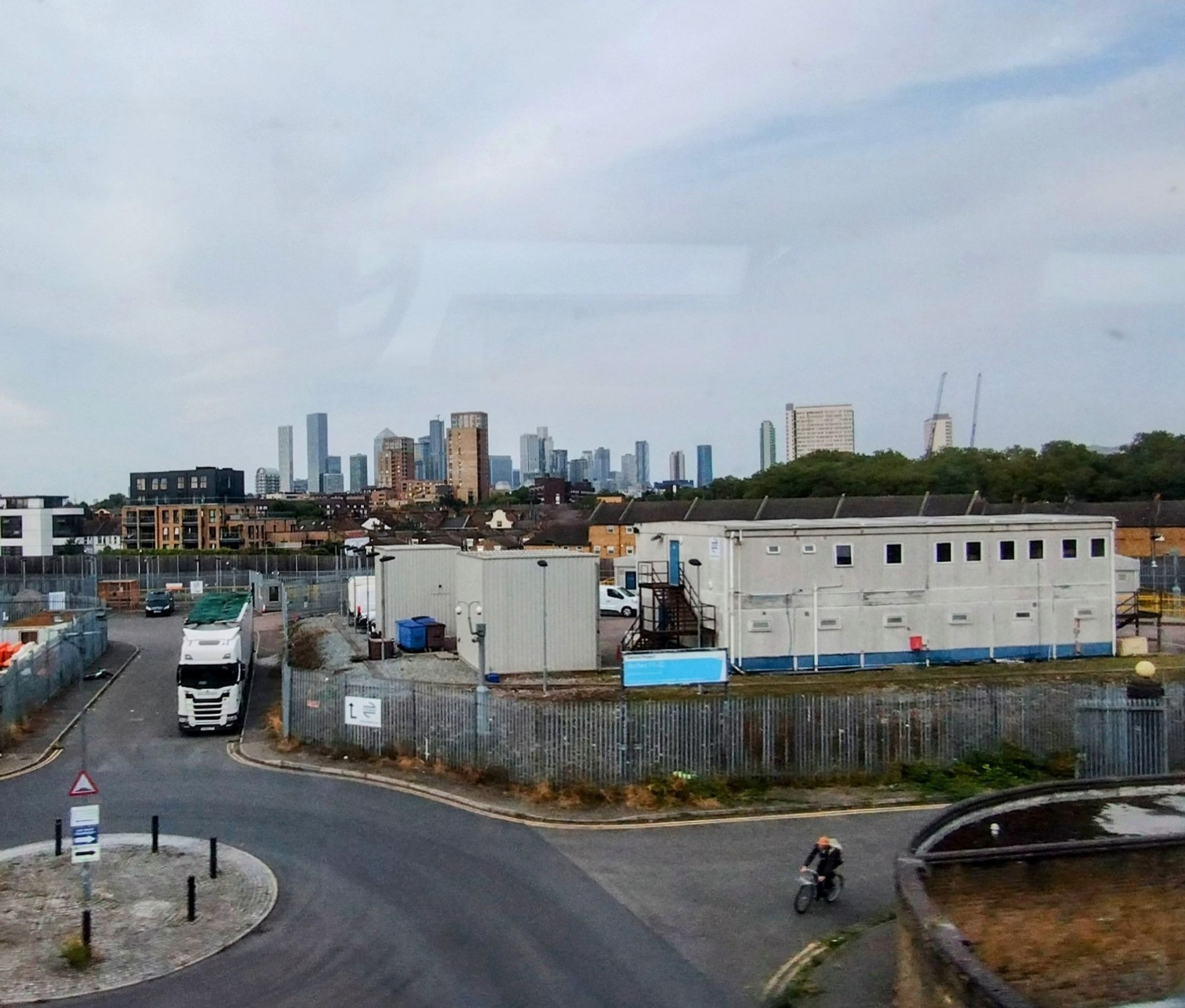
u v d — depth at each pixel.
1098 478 68.00
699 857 16.78
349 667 34.03
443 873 16.03
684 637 33.66
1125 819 15.34
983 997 9.27
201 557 76.25
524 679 30.66
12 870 16.33
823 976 12.51
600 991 12.04
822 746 20.88
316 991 12.07
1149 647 36.91
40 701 30.33
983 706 21.64
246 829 18.41
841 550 32.38
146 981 12.41
